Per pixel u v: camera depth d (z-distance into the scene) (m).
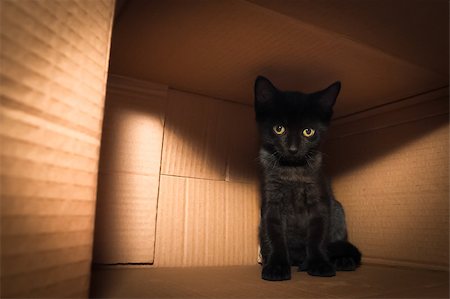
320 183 1.34
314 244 1.26
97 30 0.54
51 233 0.43
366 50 1.02
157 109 1.33
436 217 1.24
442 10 0.81
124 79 1.27
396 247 1.34
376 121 1.47
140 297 0.73
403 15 0.84
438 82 1.21
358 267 1.30
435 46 0.98
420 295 0.79
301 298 0.75
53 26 0.44
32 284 0.40
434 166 1.26
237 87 1.36
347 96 1.36
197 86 1.35
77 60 0.49
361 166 1.50
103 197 1.19
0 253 0.36
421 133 1.32
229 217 1.42
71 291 0.47
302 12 0.84
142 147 1.28
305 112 1.29
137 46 1.03
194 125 1.41
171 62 1.14
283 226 1.34
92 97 0.52
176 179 1.34
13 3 0.38
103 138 1.21
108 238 1.18
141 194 1.25
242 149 1.50
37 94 0.41
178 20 0.89
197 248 1.33
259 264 1.40
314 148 1.36
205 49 1.05
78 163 0.49
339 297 0.76
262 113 1.35
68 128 0.47
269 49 1.04
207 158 1.42
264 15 0.86
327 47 1.01
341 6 0.81
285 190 1.35
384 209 1.40
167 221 1.29
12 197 0.37
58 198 0.45
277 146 1.31
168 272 1.12
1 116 0.36
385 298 0.76
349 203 1.53
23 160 0.39
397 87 1.27
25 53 0.40
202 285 0.89
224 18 0.87
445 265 1.19
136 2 0.81
